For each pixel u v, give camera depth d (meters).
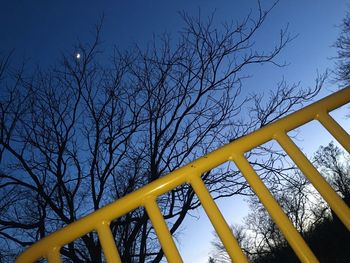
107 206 1.06
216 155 1.13
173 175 1.10
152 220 1.03
